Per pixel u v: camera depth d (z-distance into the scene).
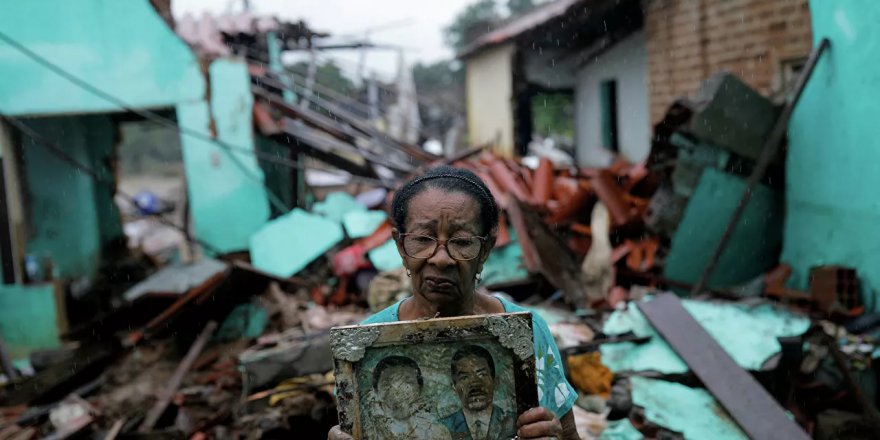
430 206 2.04
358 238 10.02
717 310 5.72
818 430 5.04
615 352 5.44
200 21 13.49
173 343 7.61
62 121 11.38
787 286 7.54
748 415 4.60
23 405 6.77
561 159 18.17
